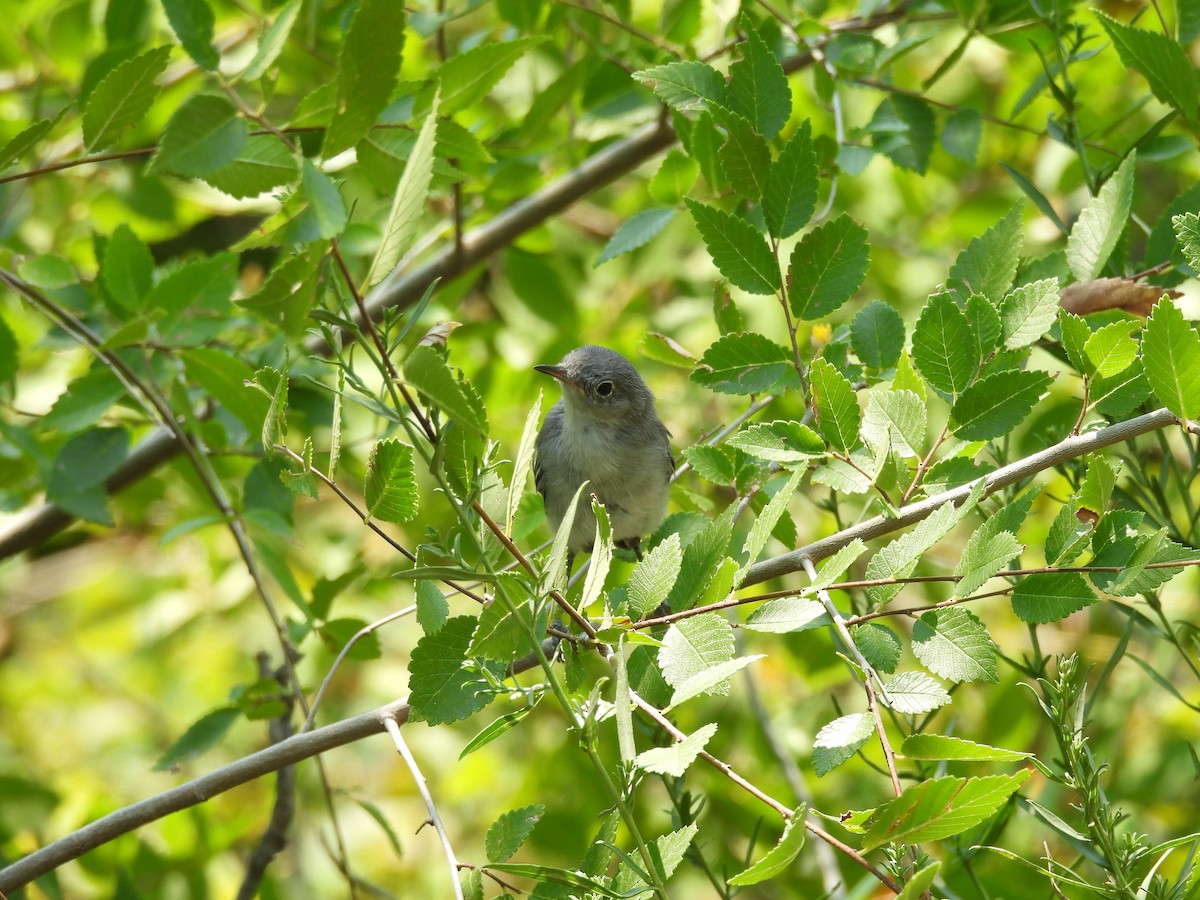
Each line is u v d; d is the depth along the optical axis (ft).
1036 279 25.84
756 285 22.58
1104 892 17.33
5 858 32.37
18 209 39.99
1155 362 18.31
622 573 37.01
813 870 34.65
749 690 36.63
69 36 39.78
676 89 24.21
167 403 31.96
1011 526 17.71
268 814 46.47
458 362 44.16
